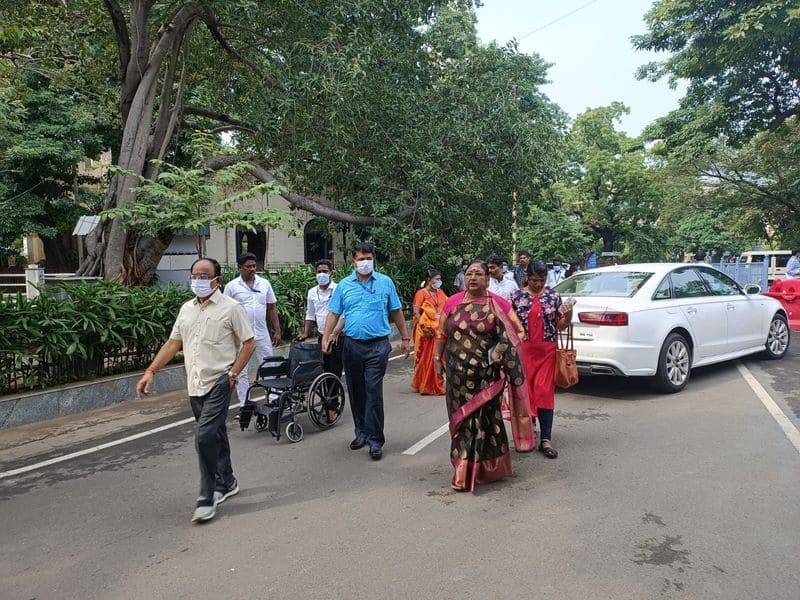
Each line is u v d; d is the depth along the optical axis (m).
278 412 5.87
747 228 29.61
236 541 3.77
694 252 41.88
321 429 6.36
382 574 3.29
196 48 14.95
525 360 5.27
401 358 10.99
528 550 3.51
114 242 11.80
